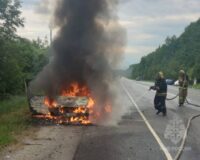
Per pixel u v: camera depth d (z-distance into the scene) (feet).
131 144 34.42
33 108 50.08
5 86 79.82
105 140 36.55
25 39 84.23
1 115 55.42
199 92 136.26
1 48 74.84
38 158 29.07
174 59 440.45
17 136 38.81
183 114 59.72
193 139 36.96
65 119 49.32
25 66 98.02
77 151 31.45
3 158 29.14
